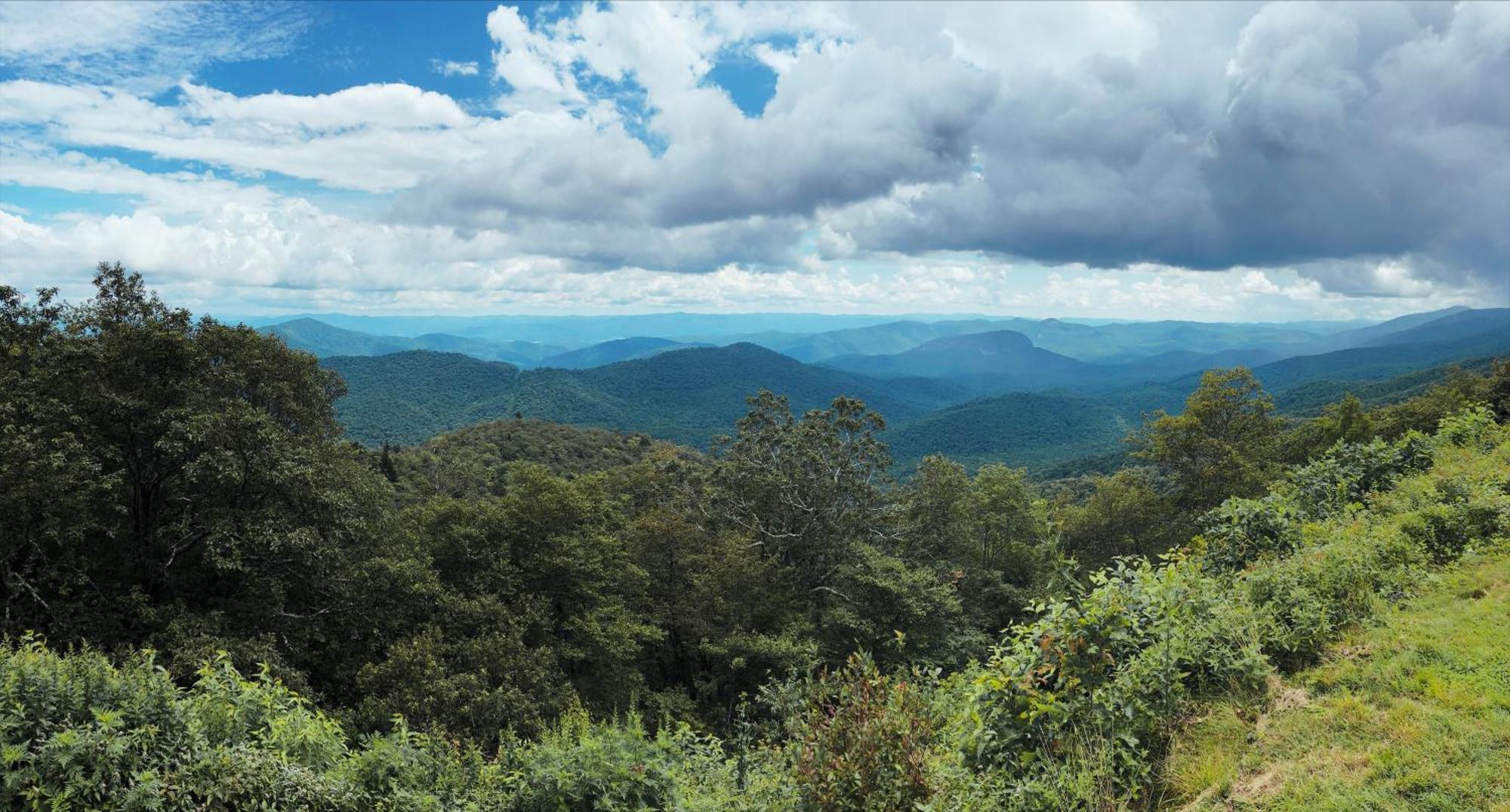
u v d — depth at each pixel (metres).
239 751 6.35
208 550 16.20
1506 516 7.09
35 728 5.52
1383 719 4.32
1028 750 4.86
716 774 7.90
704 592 26.19
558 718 16.62
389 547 20.80
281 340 22.09
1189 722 4.85
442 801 7.27
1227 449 30.56
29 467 14.05
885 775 4.66
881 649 24.44
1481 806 3.44
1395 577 6.23
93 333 18.14
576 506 23.58
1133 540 34.91
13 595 14.41
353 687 18.11
